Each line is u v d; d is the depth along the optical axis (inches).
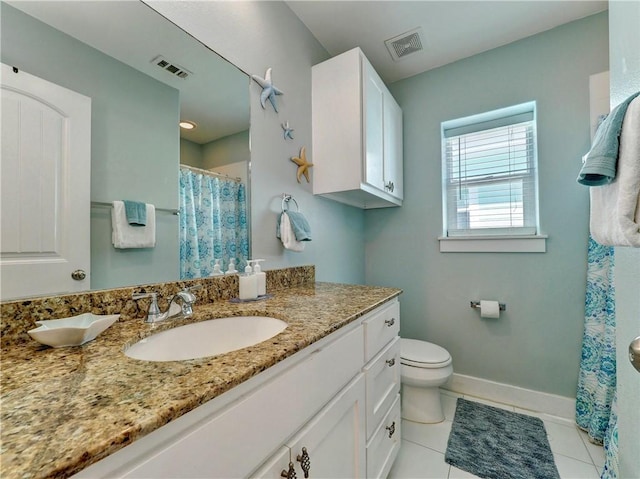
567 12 62.0
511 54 71.0
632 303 26.6
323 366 28.9
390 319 48.2
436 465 51.3
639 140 22.1
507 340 71.1
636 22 24.8
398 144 79.4
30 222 26.6
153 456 14.9
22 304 25.5
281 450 23.1
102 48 32.4
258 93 52.4
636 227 22.3
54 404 15.7
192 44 41.7
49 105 28.2
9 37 25.9
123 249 33.4
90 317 28.2
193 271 41.1
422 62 78.0
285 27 58.9
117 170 33.3
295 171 60.5
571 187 64.7
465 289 76.0
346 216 79.9
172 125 39.2
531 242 68.2
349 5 59.4
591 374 59.5
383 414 43.8
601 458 52.1
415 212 82.7
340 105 62.1
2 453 11.9
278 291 51.9
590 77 62.4
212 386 17.6
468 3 59.2
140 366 20.6
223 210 45.8
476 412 67.2
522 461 51.8
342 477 31.9
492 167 75.9
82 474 12.4
